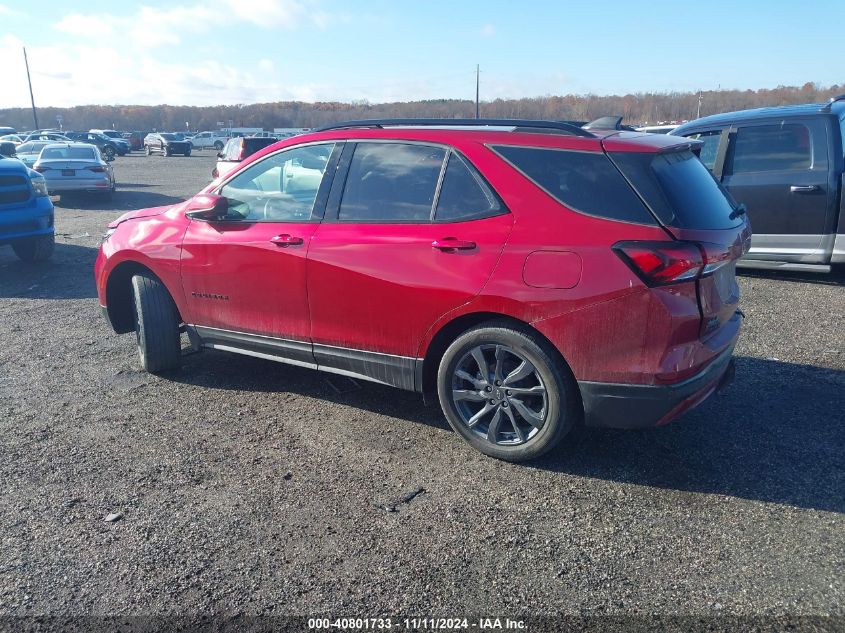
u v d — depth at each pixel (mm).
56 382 5164
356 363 4250
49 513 3398
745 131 7914
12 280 8914
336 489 3607
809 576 2869
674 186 3523
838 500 3430
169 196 21000
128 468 3848
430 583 2861
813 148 7496
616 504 3430
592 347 3455
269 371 5352
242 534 3211
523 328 3648
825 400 4652
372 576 2908
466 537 3176
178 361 5289
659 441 4094
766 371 5207
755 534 3162
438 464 3865
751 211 7828
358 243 4074
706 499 3461
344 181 4273
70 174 18453
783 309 6867
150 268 5078
